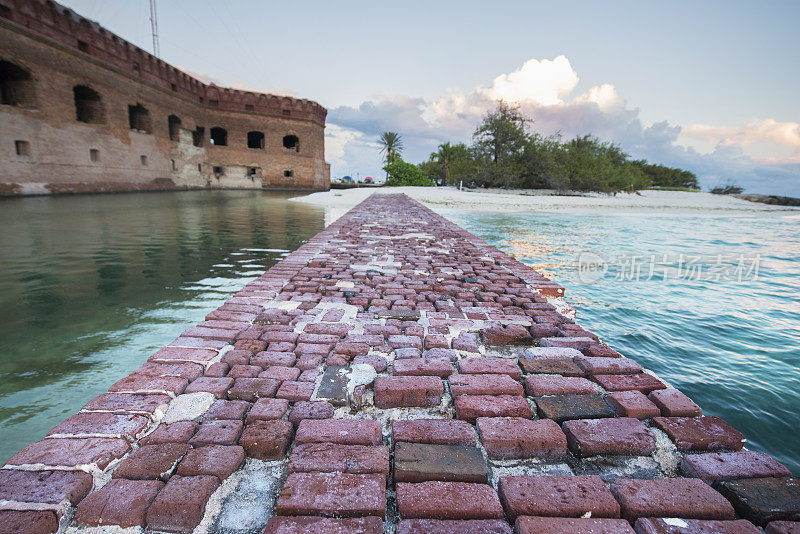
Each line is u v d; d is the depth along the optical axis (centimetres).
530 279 436
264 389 201
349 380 211
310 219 1247
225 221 1154
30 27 1667
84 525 129
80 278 507
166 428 170
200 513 130
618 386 210
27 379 266
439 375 222
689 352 404
